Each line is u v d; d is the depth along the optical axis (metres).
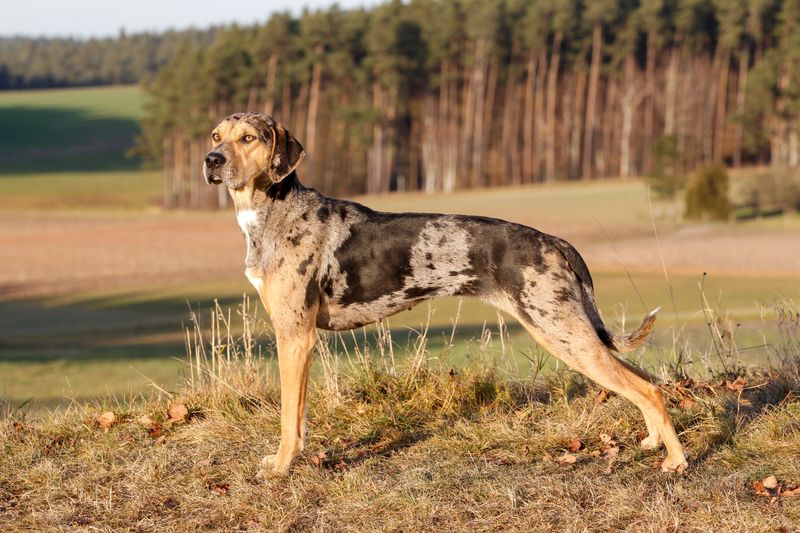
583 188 86.88
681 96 97.50
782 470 4.92
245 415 6.23
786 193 62.44
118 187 110.75
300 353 5.35
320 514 4.77
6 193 102.62
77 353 19.28
